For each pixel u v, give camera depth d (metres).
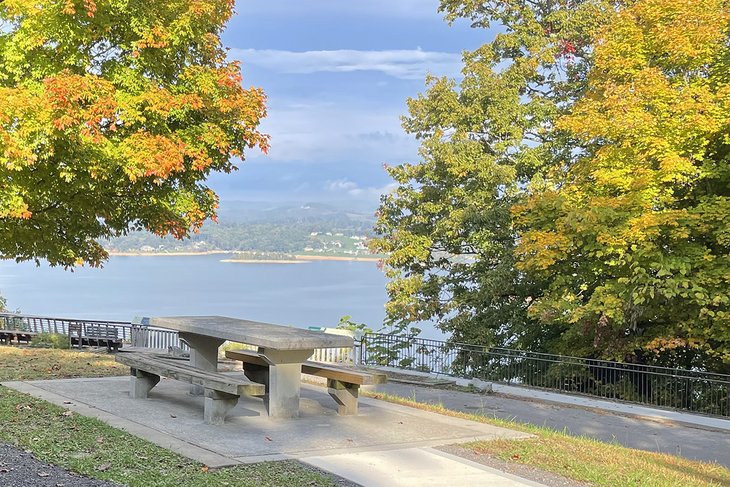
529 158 25.30
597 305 18.55
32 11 12.08
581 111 20.22
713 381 16.70
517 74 25.86
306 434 8.41
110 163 12.54
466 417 10.66
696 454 11.12
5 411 8.77
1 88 11.94
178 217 15.27
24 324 25.22
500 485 6.57
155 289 121.19
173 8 13.76
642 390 18.34
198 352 10.77
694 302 18.28
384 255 27.39
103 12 12.86
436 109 25.83
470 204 25.14
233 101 14.48
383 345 23.23
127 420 8.64
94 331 22.55
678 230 17.17
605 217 17.92
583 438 10.41
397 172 27.02
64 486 5.68
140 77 13.45
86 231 15.60
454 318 24.58
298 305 89.19
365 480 6.52
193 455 7.03
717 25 17.84
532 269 20.69
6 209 12.40
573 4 27.91
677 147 18.11
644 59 19.38
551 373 19.59
